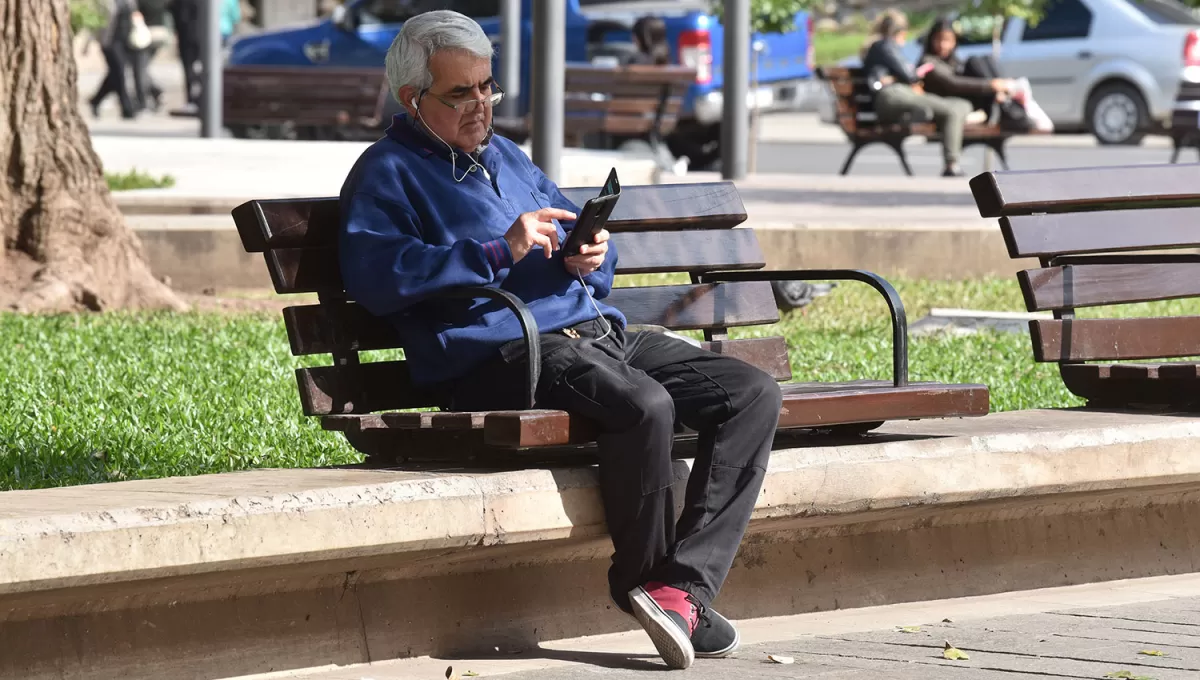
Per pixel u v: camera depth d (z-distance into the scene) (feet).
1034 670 26.50
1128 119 156.04
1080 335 35.91
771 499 28.30
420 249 27.30
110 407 43.62
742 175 117.50
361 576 26.86
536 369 26.66
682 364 27.96
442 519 25.55
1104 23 156.35
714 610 30.04
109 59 192.85
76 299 65.67
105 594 23.89
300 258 28.58
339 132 139.13
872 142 127.13
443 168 28.68
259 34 151.02
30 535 22.03
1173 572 35.24
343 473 26.76
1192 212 37.19
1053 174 35.60
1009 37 160.56
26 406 43.57
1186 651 27.86
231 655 25.54
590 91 119.75
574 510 26.81
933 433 31.42
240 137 143.02
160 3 195.93
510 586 28.48
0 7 65.16
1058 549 33.96
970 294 73.31
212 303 68.54
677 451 29.60
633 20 136.15
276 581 25.98
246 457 38.27
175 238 73.00
